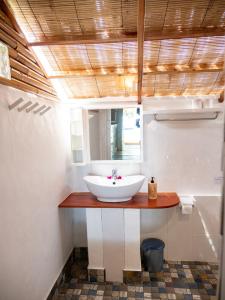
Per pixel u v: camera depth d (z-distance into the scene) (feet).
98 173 7.66
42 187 5.43
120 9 4.16
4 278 3.79
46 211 5.65
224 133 2.46
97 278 6.75
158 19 4.35
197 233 7.43
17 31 4.34
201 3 4.03
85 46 5.11
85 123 7.47
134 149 7.41
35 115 5.13
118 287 6.51
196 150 7.17
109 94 7.19
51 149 6.04
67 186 7.28
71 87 6.71
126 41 4.74
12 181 4.11
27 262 4.62
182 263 7.53
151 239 7.55
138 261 6.57
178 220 7.45
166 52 5.27
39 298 5.18
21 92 4.50
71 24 4.48
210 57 5.40
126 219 6.40
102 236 6.57
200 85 6.58
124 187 5.97
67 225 7.40
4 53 3.90
